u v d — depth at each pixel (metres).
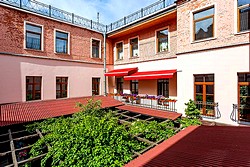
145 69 13.79
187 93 9.44
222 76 8.07
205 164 2.69
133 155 4.87
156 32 13.01
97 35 16.05
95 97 14.62
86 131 5.21
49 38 12.69
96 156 4.57
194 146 3.67
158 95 12.83
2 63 10.35
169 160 3.06
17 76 10.98
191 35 9.30
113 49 17.34
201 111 8.95
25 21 11.41
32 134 7.65
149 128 7.30
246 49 7.37
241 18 7.67
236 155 2.92
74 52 14.23
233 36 7.77
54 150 5.10
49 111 9.89
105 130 5.31
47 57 12.48
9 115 8.59
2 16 10.39
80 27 14.66
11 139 6.32
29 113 9.22
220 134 4.49
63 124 7.03
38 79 12.22
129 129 7.52
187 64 9.47
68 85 13.76
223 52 8.06
